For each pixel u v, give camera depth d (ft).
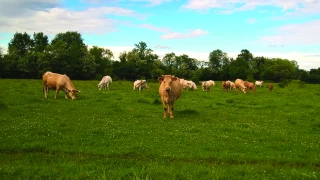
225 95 123.54
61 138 40.98
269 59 465.06
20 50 347.97
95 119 55.72
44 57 280.31
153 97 102.17
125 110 69.00
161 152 35.96
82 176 27.45
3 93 94.68
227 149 38.58
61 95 97.04
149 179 26.94
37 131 43.62
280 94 141.28
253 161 34.47
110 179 26.81
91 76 304.30
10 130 43.93
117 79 278.46
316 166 33.47
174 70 374.43
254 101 99.45
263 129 52.31
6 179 26.21
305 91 168.55
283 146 40.55
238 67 371.76
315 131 52.24
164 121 56.29
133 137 42.75
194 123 55.21
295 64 512.63
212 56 475.31
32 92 103.14
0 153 34.68
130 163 31.68
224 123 57.11
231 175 28.58
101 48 436.35
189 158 34.47
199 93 130.31
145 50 398.62
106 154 35.01
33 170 28.48
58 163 31.17
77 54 296.30
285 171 30.22
